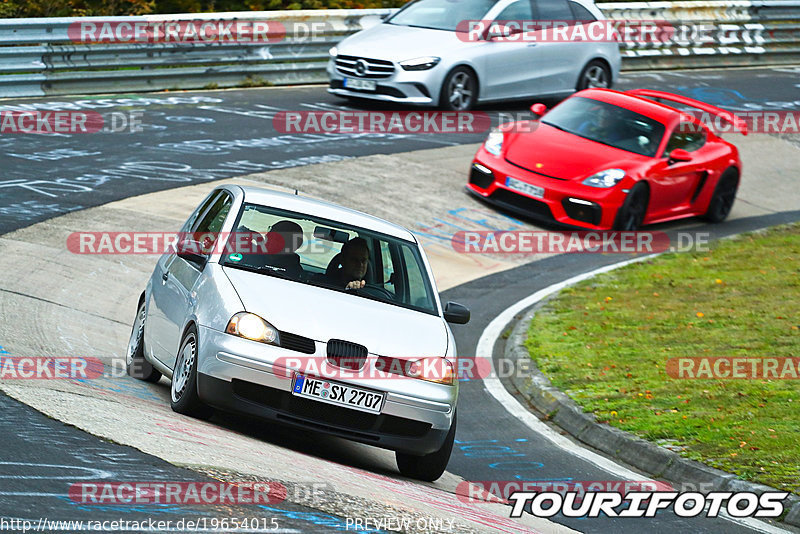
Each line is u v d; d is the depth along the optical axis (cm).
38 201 4828
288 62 8038
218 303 2508
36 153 5578
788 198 7081
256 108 7144
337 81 7294
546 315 4509
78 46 6831
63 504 1688
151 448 2094
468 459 3014
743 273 5209
